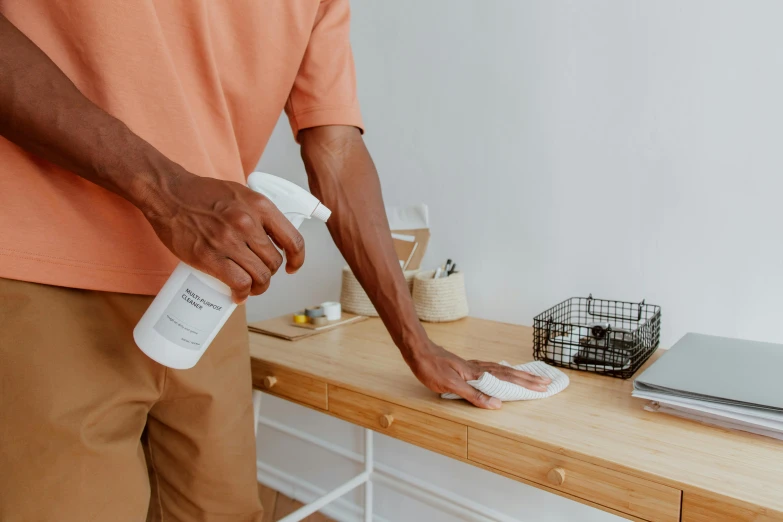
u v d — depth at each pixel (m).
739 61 1.02
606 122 1.18
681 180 1.11
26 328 0.58
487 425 0.77
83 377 0.61
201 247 0.52
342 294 1.44
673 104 1.10
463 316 1.35
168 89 0.65
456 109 1.40
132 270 0.65
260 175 0.67
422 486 1.55
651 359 1.04
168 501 0.84
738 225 1.05
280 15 0.77
